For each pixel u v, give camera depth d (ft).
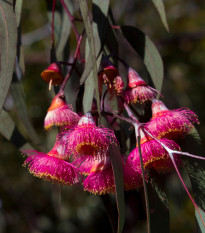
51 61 2.06
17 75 2.17
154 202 1.79
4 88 1.69
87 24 1.60
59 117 1.72
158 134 1.65
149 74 1.90
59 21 2.33
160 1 1.77
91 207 4.10
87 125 1.61
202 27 4.89
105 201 1.84
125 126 2.00
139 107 1.96
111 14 2.09
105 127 1.64
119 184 1.58
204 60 4.70
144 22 4.74
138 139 1.58
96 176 1.66
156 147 1.63
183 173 1.98
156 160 1.67
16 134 2.14
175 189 2.56
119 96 1.76
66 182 1.69
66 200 3.96
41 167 1.68
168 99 1.91
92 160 1.64
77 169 1.69
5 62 1.70
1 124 2.13
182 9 5.06
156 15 4.70
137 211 2.51
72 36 3.91
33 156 1.72
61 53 2.24
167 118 1.65
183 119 1.67
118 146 1.62
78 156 1.67
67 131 1.71
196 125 1.78
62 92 1.77
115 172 1.58
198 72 4.66
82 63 2.00
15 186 4.13
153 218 1.78
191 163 1.76
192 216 3.59
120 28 1.97
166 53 4.73
